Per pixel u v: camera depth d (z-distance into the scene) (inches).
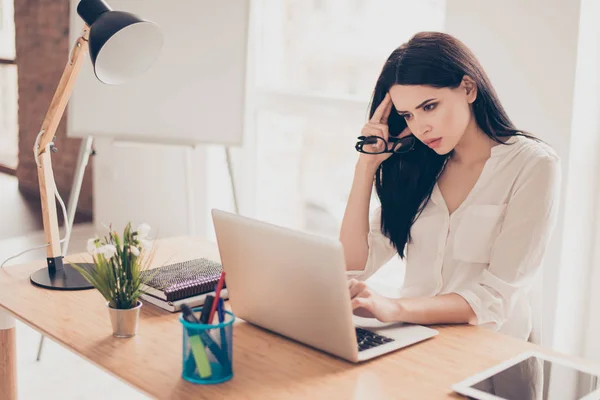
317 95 132.6
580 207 92.0
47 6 207.6
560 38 88.4
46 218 73.1
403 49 65.3
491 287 61.9
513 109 94.0
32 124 222.1
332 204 136.8
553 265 91.7
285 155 142.2
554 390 46.7
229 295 58.7
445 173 69.7
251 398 45.6
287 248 50.4
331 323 50.3
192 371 48.1
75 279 70.7
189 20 120.8
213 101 121.3
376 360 51.8
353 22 128.9
